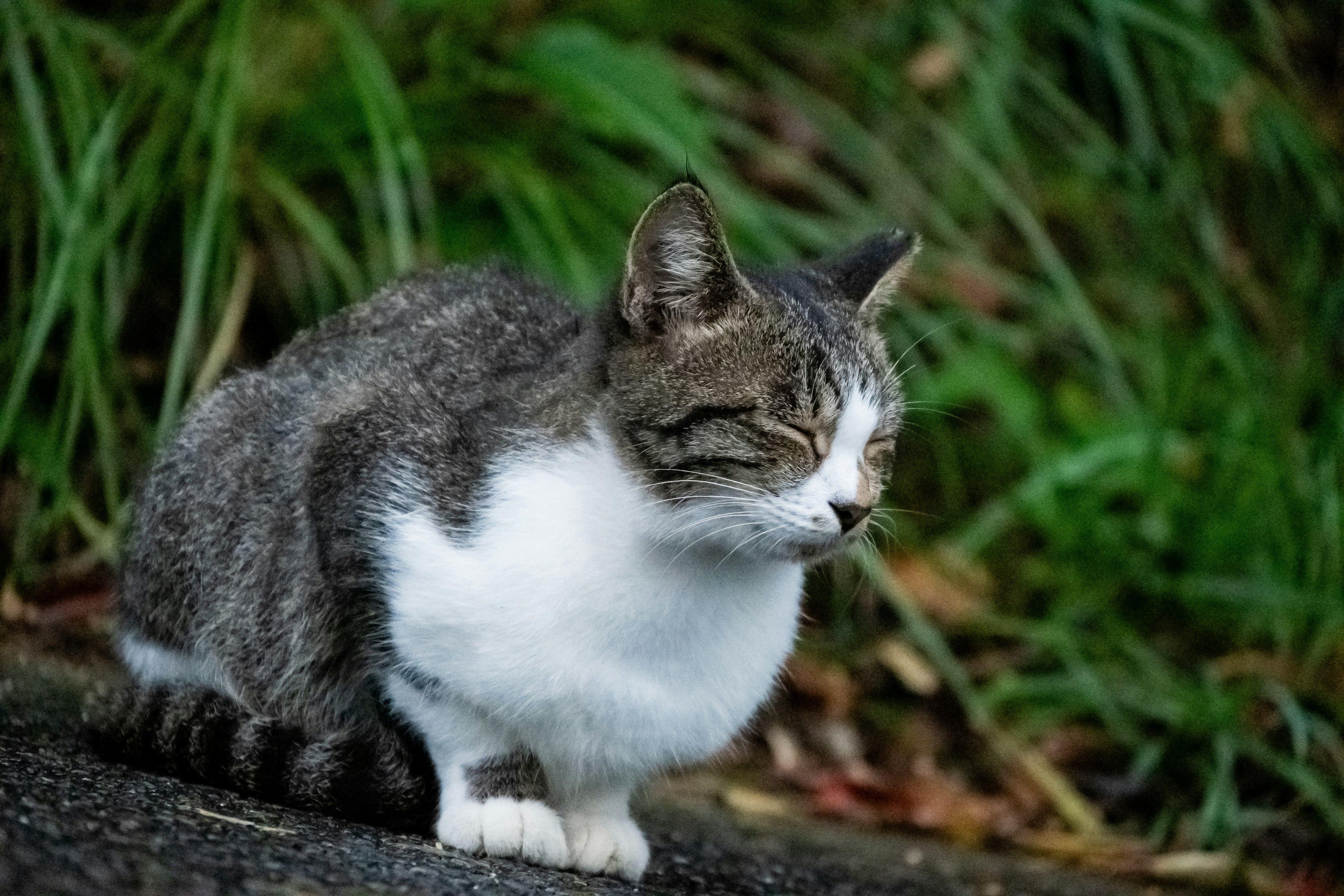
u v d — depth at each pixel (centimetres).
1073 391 1255
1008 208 1154
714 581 618
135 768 622
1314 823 977
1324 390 1209
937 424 1177
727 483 619
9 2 977
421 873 529
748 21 1238
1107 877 915
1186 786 1004
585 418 616
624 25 1185
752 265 739
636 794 857
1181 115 1252
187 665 693
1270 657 1097
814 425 636
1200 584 1094
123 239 1023
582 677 604
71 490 944
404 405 636
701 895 644
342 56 1060
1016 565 1170
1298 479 1140
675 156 1049
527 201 1068
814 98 1205
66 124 958
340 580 623
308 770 606
